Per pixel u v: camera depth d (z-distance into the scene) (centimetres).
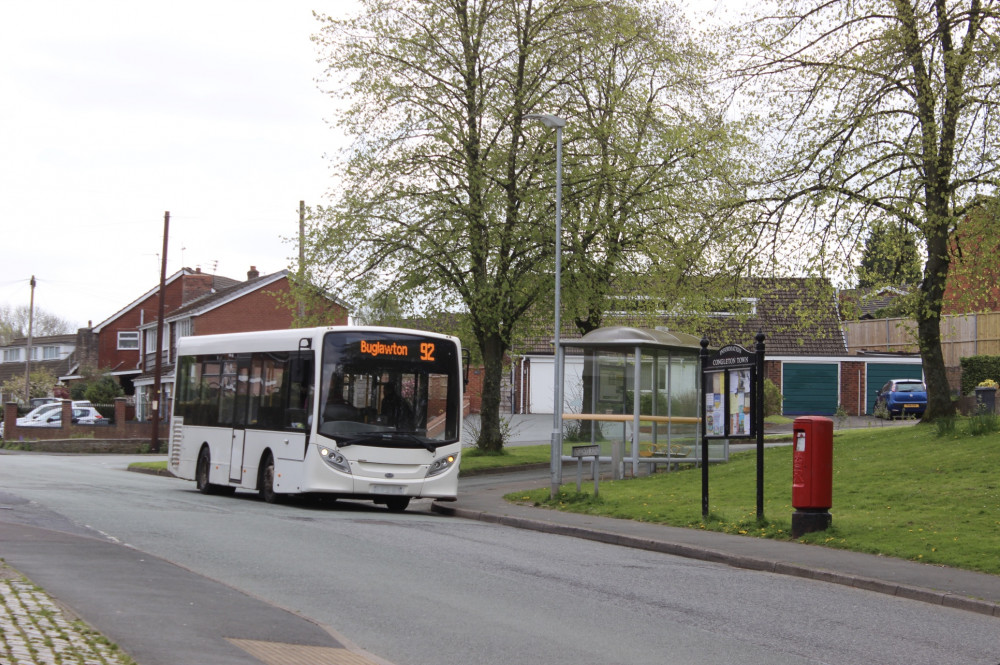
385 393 2016
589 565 1320
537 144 3133
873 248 2452
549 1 3180
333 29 3186
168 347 6906
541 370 6031
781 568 1332
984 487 1775
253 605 915
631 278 3228
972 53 2188
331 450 1956
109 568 1052
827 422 1584
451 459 2053
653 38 3309
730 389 1739
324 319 3338
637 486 2339
